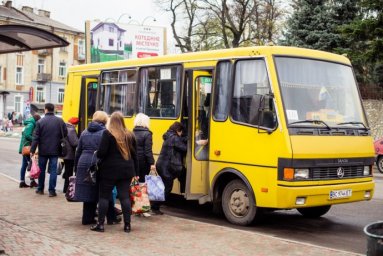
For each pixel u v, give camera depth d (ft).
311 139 29.84
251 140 30.89
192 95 34.88
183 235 27.86
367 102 97.81
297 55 31.68
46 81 250.78
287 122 29.50
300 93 30.94
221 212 35.09
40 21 247.91
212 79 34.04
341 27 82.17
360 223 33.65
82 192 28.99
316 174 29.81
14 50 28.35
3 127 191.42
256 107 30.55
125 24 120.57
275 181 29.35
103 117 30.83
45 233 27.48
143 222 31.22
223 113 33.01
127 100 41.45
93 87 46.24
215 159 33.19
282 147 29.12
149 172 32.89
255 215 31.07
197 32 150.51
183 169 34.63
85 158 29.35
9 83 236.43
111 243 25.84
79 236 27.12
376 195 46.85
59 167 43.91
